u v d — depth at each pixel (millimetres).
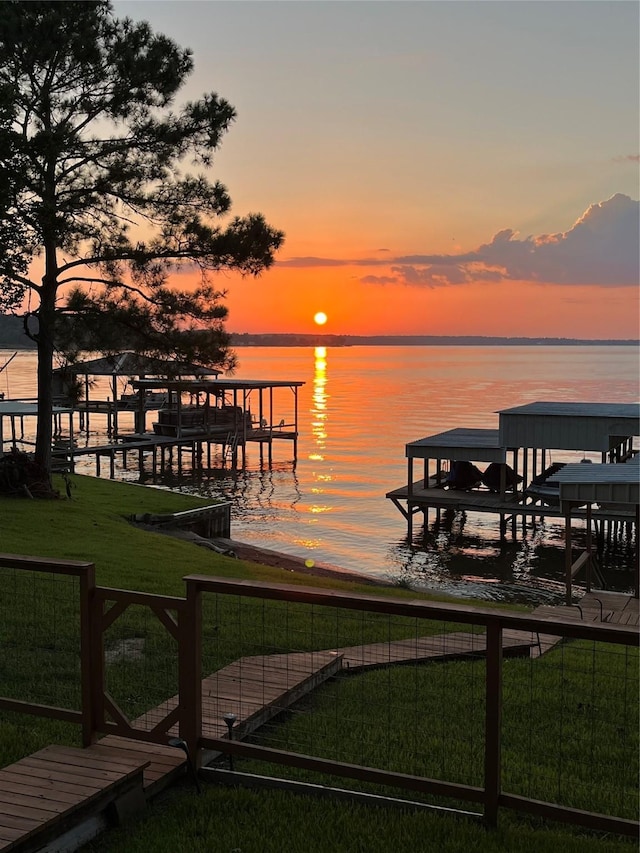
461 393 125125
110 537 19734
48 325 24562
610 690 8039
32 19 22922
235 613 10883
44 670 8000
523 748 6371
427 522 34719
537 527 35500
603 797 5512
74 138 23641
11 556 5770
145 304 25484
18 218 22359
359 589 16844
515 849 4648
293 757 5223
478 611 4707
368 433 74000
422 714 7066
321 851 4668
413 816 5023
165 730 5445
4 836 4281
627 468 21859
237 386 51531
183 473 51250
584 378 172875
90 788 4809
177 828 4918
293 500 41719
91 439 64750
